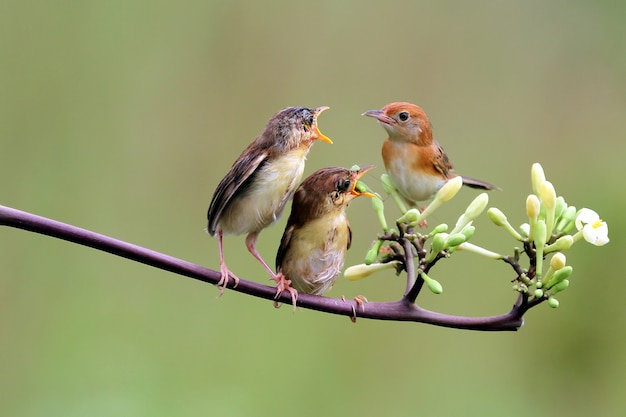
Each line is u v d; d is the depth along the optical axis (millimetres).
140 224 12977
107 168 13164
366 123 13883
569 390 12172
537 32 14852
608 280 12438
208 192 13359
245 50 13875
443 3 14625
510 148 14234
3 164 12852
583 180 13906
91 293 12266
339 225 6559
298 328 12180
